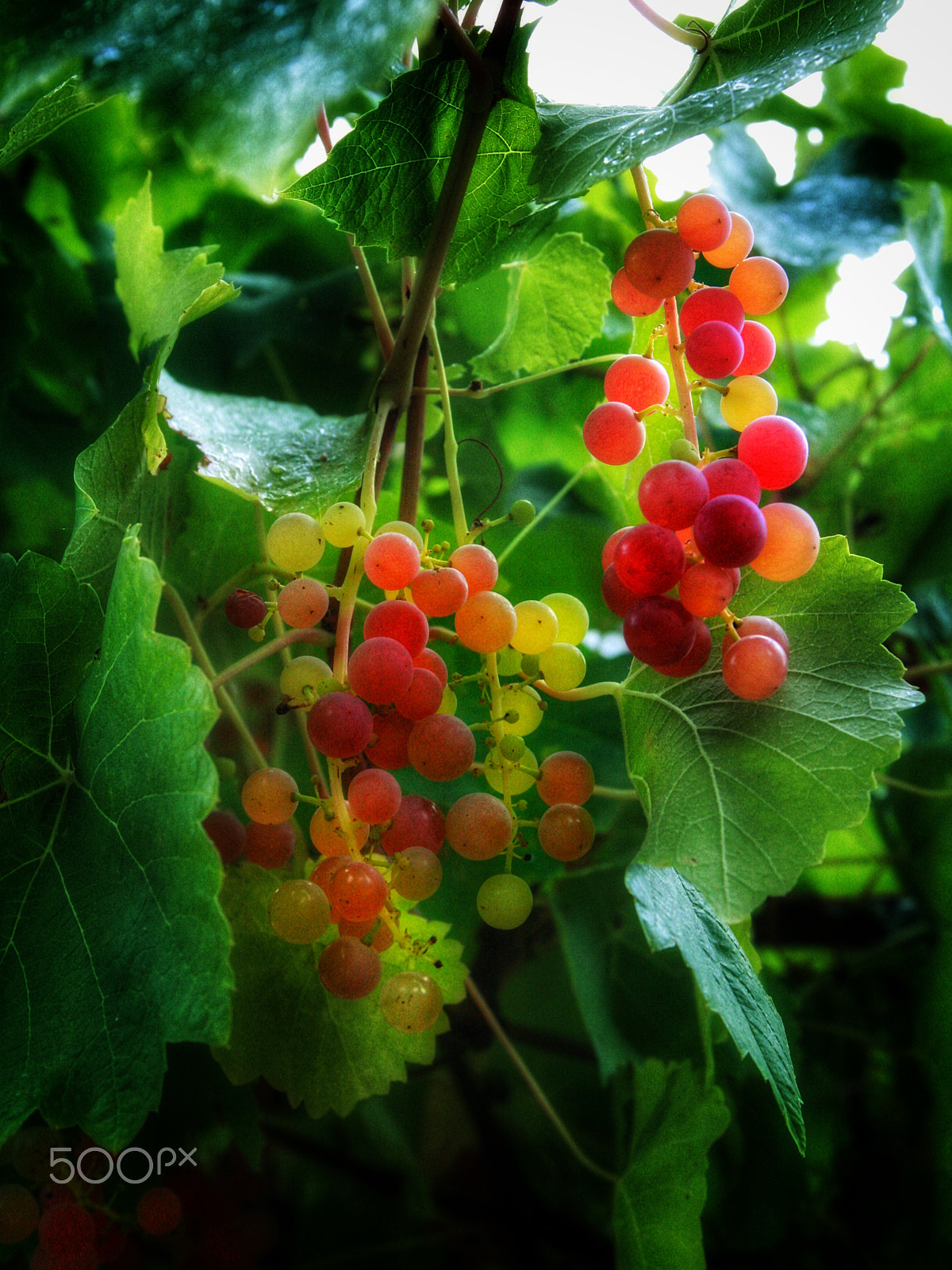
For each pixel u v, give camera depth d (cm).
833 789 27
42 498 52
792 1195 52
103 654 28
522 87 30
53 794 29
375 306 35
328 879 27
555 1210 61
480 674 30
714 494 28
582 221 53
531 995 63
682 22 36
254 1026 31
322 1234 62
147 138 23
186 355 50
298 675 28
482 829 27
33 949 27
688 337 29
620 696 32
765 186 60
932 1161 54
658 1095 38
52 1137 33
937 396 59
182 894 24
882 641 29
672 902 30
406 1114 71
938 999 55
